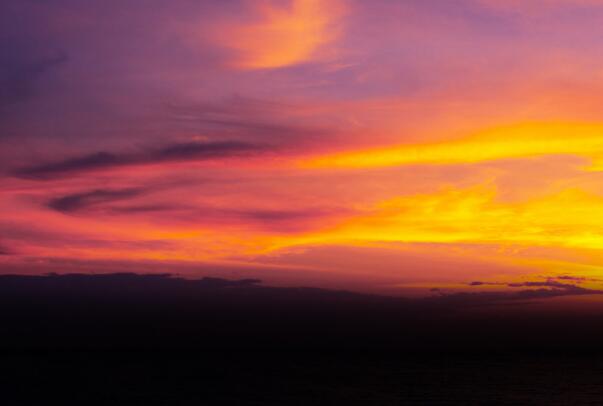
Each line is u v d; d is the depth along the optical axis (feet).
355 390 335.67
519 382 385.91
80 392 322.34
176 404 276.21
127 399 294.87
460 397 301.63
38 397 302.66
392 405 273.95
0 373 472.03
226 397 303.07
